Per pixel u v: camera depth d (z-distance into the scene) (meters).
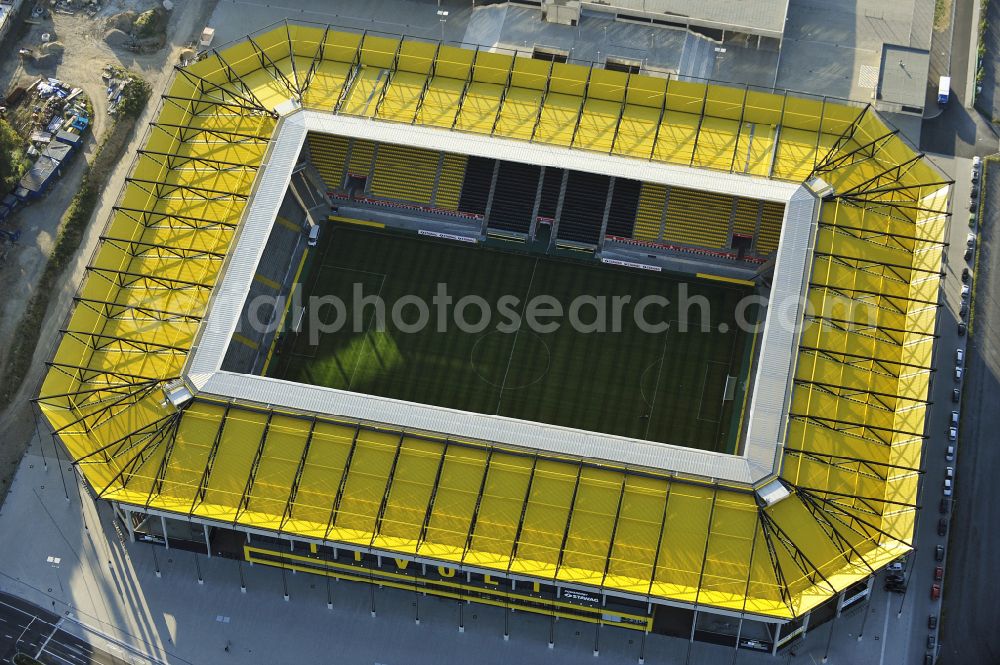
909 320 133.25
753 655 125.88
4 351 143.75
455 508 123.44
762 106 147.62
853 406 128.50
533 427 126.44
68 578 130.38
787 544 121.56
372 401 127.94
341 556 128.00
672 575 120.62
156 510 123.50
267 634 127.50
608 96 149.38
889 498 123.62
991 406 138.50
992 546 130.62
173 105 148.62
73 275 149.38
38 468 136.88
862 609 127.44
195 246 138.88
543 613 127.94
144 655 126.25
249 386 128.75
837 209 139.88
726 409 142.00
